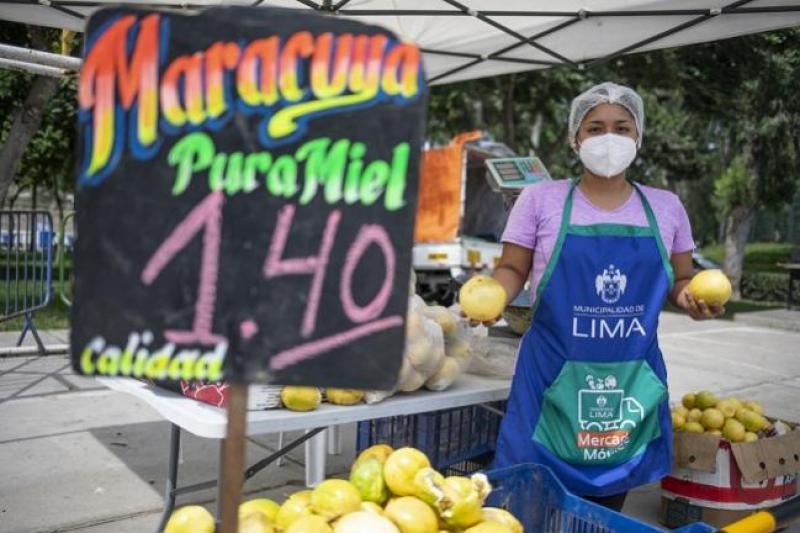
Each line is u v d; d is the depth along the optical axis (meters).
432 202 11.90
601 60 5.22
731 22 4.34
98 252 1.49
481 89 15.06
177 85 1.49
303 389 2.40
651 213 2.66
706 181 30.69
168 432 5.12
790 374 8.20
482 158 12.05
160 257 1.50
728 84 13.89
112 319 1.49
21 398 5.83
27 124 8.41
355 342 1.50
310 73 1.50
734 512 3.46
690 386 7.46
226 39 1.49
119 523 3.66
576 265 2.57
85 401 5.81
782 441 3.49
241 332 1.49
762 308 15.37
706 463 3.41
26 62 5.13
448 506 1.96
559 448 2.59
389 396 2.69
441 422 3.34
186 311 1.49
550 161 18.14
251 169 1.49
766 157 16.33
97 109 1.49
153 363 1.49
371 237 1.50
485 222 12.48
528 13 4.40
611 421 2.59
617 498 2.75
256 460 4.63
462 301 2.53
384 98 1.50
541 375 2.63
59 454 4.59
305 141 1.50
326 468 4.55
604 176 2.60
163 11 1.48
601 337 2.57
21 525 3.57
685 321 12.79
